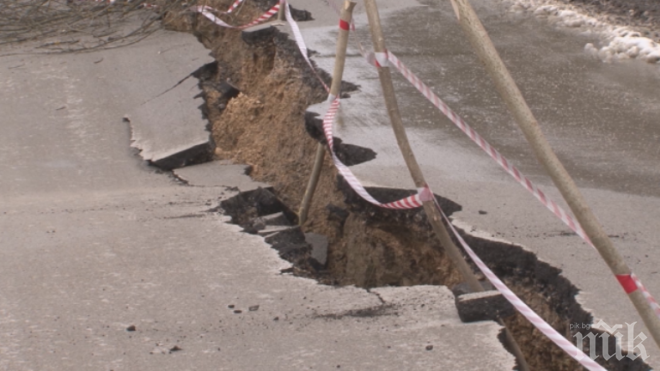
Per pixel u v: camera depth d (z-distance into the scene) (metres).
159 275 7.36
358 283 9.47
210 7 17.34
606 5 16.05
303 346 6.05
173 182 10.64
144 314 6.61
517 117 4.45
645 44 13.08
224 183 10.55
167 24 17.06
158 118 12.70
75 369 5.80
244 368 5.77
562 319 6.70
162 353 6.00
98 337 6.25
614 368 5.84
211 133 12.22
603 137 9.94
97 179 10.77
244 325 6.40
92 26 16.98
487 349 5.88
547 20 15.35
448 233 7.78
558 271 6.87
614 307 6.28
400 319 6.41
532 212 8.00
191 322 6.46
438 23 15.23
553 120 10.50
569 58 13.04
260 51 14.82
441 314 6.45
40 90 13.95
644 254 7.11
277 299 6.84
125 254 7.84
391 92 7.04
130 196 9.82
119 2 17.19
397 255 8.98
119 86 13.99
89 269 7.49
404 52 13.45
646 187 8.59
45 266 7.58
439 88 11.80
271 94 13.78
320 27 14.84
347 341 6.09
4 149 11.82
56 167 11.20
